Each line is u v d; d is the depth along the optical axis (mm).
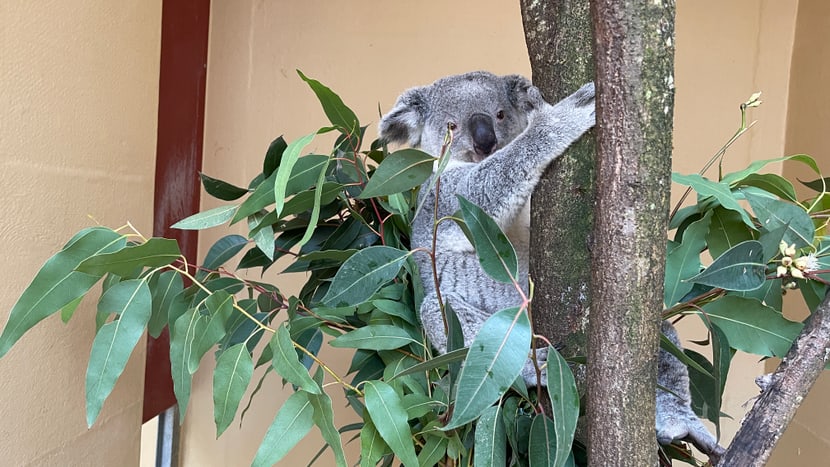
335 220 1150
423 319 1067
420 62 2082
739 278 743
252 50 2111
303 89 2107
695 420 947
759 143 2031
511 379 573
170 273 946
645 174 569
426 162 787
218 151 2127
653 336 597
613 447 602
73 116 1130
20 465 1030
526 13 963
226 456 2143
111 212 1262
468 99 1436
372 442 799
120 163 1289
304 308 968
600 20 561
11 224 991
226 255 1073
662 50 555
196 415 2146
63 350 1129
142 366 1458
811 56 1883
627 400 595
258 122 2117
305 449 2166
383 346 894
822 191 984
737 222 904
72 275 800
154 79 1419
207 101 2125
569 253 862
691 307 842
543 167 951
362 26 2094
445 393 857
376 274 763
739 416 2023
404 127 1523
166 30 1846
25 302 774
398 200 1044
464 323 1106
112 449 1331
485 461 713
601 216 595
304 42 2102
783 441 1856
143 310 823
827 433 1626
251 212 834
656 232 581
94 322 1220
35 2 1024
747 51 2023
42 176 1057
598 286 605
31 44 1021
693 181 841
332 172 1054
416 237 1321
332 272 1118
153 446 2104
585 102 908
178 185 1954
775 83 2020
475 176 1212
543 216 897
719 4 2031
